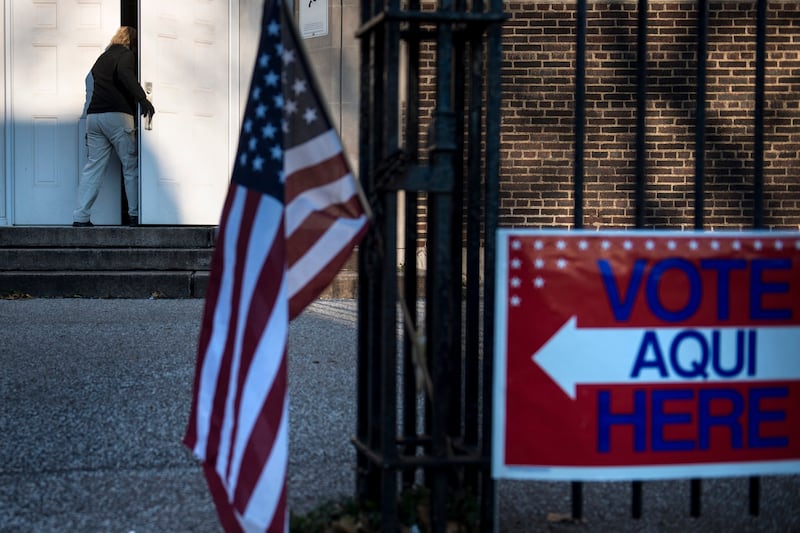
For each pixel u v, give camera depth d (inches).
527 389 126.3
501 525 151.3
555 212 456.1
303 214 129.6
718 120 463.5
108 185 461.4
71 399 225.5
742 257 130.1
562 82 453.4
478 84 137.2
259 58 125.4
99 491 166.6
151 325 325.7
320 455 187.0
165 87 451.5
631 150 457.7
